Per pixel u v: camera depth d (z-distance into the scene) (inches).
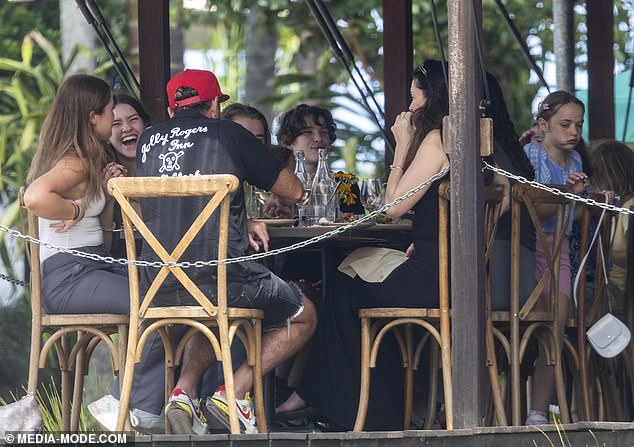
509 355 740.7
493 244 745.6
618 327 754.2
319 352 786.8
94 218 728.3
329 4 2039.9
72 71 1807.3
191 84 711.7
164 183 657.6
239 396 695.1
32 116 1727.4
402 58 1023.0
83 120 723.4
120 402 660.7
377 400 784.3
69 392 756.0
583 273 783.7
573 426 643.5
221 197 653.9
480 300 677.3
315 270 881.5
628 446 636.1
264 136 930.1
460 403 672.4
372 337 748.0
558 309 760.3
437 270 719.7
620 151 930.7
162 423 740.0
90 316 705.0
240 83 2237.9
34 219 709.9
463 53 682.2
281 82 2174.0
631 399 877.8
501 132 763.4
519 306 748.0
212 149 691.4
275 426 812.6
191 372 709.9
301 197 722.2
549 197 739.4
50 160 715.4
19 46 2021.4
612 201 820.0
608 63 1080.8
